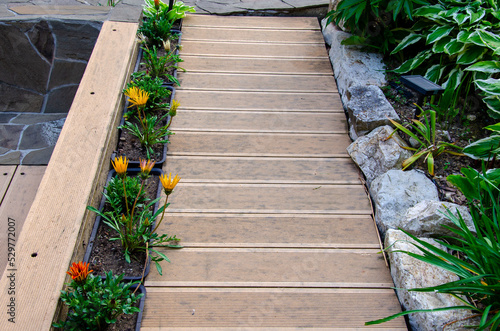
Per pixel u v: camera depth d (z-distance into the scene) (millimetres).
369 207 2594
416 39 3287
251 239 2367
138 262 2188
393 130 2814
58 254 1946
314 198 2629
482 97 3010
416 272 2076
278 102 3350
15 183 3020
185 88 3400
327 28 4074
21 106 3959
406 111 3062
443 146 2658
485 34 2758
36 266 1889
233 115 3195
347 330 1983
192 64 3654
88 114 2711
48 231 2037
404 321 2020
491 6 3076
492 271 1812
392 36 3477
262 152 2918
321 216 2521
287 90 3475
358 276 2217
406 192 2475
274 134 3066
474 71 2904
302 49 3963
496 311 1840
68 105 3980
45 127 3719
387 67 3463
